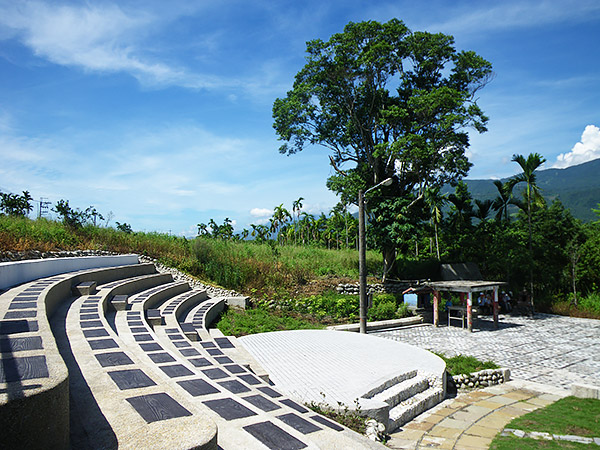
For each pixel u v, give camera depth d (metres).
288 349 11.70
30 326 5.61
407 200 25.00
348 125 27.36
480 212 30.98
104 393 4.39
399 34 24.31
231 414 4.67
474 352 14.94
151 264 18.08
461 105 22.81
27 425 2.97
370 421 6.98
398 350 11.83
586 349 15.70
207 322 13.94
